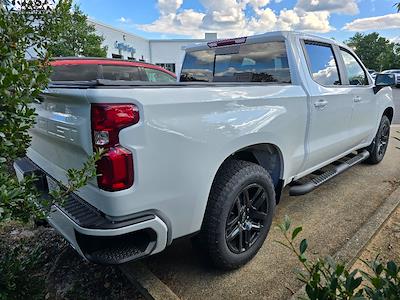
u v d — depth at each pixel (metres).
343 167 3.67
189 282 2.28
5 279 1.74
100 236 1.67
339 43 3.65
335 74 3.47
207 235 2.18
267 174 2.46
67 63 4.85
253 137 2.28
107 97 1.58
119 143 1.61
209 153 1.99
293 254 2.57
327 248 2.63
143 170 1.69
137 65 5.85
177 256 2.58
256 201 2.44
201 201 2.01
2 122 1.34
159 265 2.46
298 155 2.85
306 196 3.68
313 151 3.04
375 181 4.14
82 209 1.87
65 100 1.78
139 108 1.64
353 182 4.11
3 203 1.30
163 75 6.31
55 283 2.32
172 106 1.78
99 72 5.29
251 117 2.25
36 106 2.13
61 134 1.88
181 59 4.07
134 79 5.79
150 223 1.77
